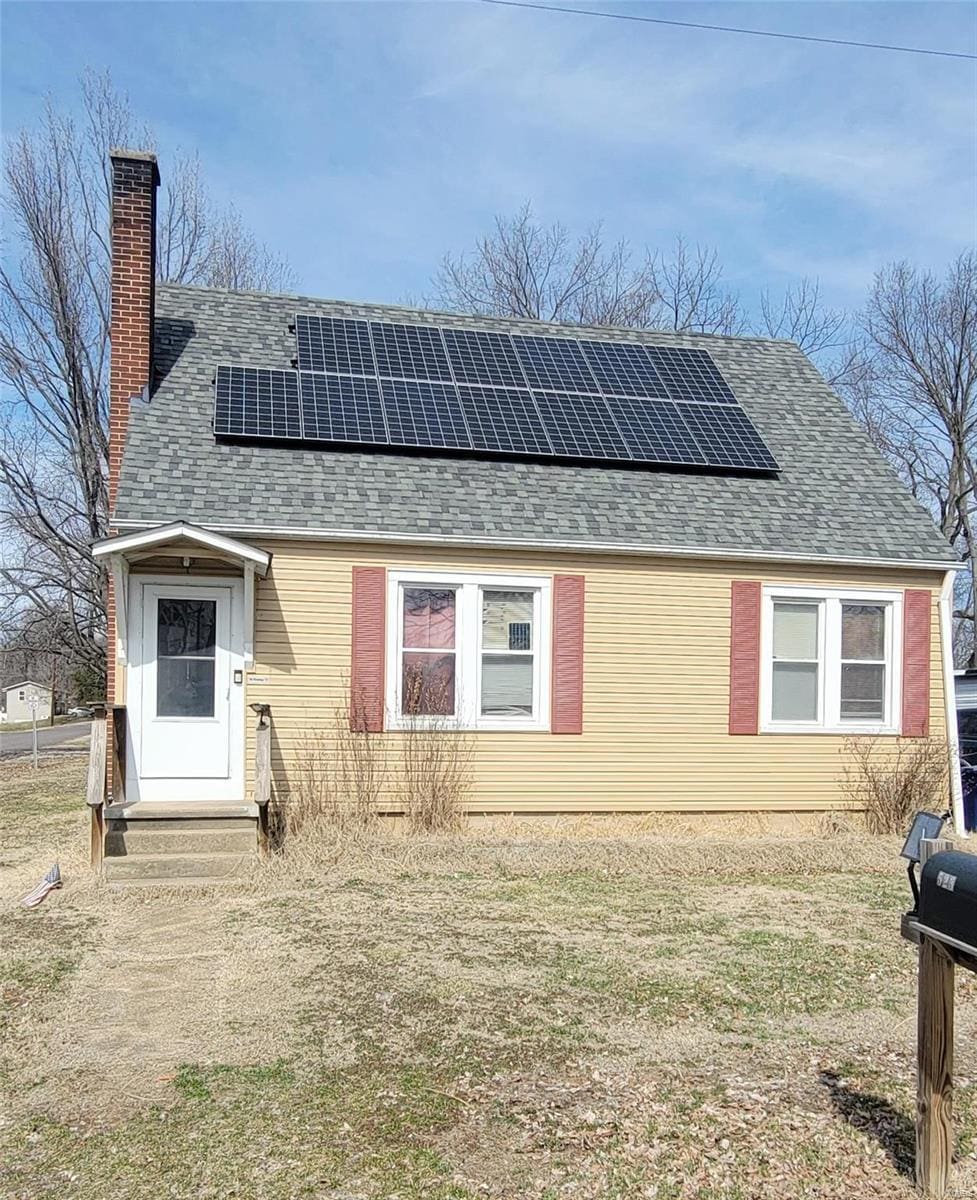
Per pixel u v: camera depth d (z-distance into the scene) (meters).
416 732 11.40
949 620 12.91
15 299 23.47
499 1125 4.59
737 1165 4.26
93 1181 4.12
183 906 8.62
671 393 14.55
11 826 12.72
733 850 10.95
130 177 12.52
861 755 12.60
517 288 35.44
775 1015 6.09
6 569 24.20
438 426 12.73
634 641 12.05
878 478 13.95
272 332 14.30
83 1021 5.89
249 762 10.93
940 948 4.03
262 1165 4.24
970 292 29.08
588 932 7.93
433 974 6.78
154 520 10.66
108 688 12.16
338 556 11.27
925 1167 4.05
